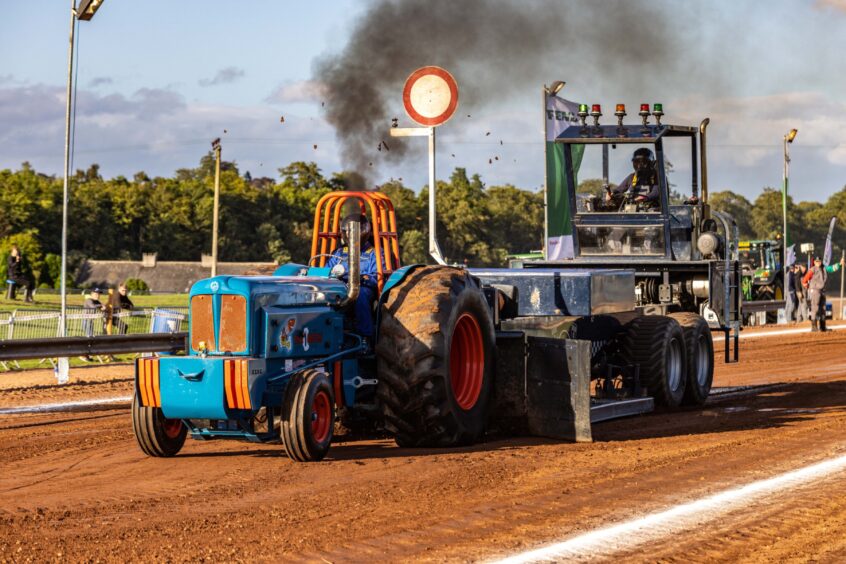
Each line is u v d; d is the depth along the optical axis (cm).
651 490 1163
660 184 2280
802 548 924
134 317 3581
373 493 1134
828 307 5722
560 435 1548
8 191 15688
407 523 1002
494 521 1013
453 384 1498
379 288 1473
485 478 1221
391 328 1415
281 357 1314
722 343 3834
